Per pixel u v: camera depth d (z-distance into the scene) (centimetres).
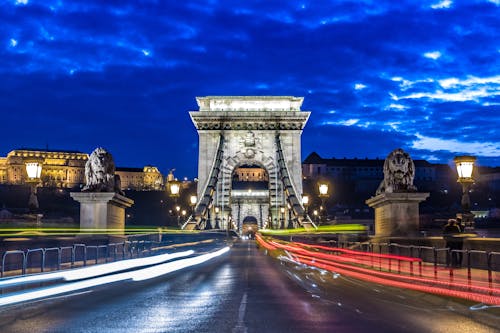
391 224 3186
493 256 2016
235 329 1141
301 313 1355
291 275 2530
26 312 1377
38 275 1798
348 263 3325
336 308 1439
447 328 1156
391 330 1134
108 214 3147
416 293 1748
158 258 3503
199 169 11638
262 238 6844
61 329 1148
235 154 11700
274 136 11806
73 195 3100
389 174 3281
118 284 2084
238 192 19062
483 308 1431
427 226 6028
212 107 11975
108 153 3266
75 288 1920
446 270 2216
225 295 1733
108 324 1208
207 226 10988
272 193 11569
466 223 2495
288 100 11988
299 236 6475
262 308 1442
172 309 1426
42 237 2353
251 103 11994
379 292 1806
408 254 2808
